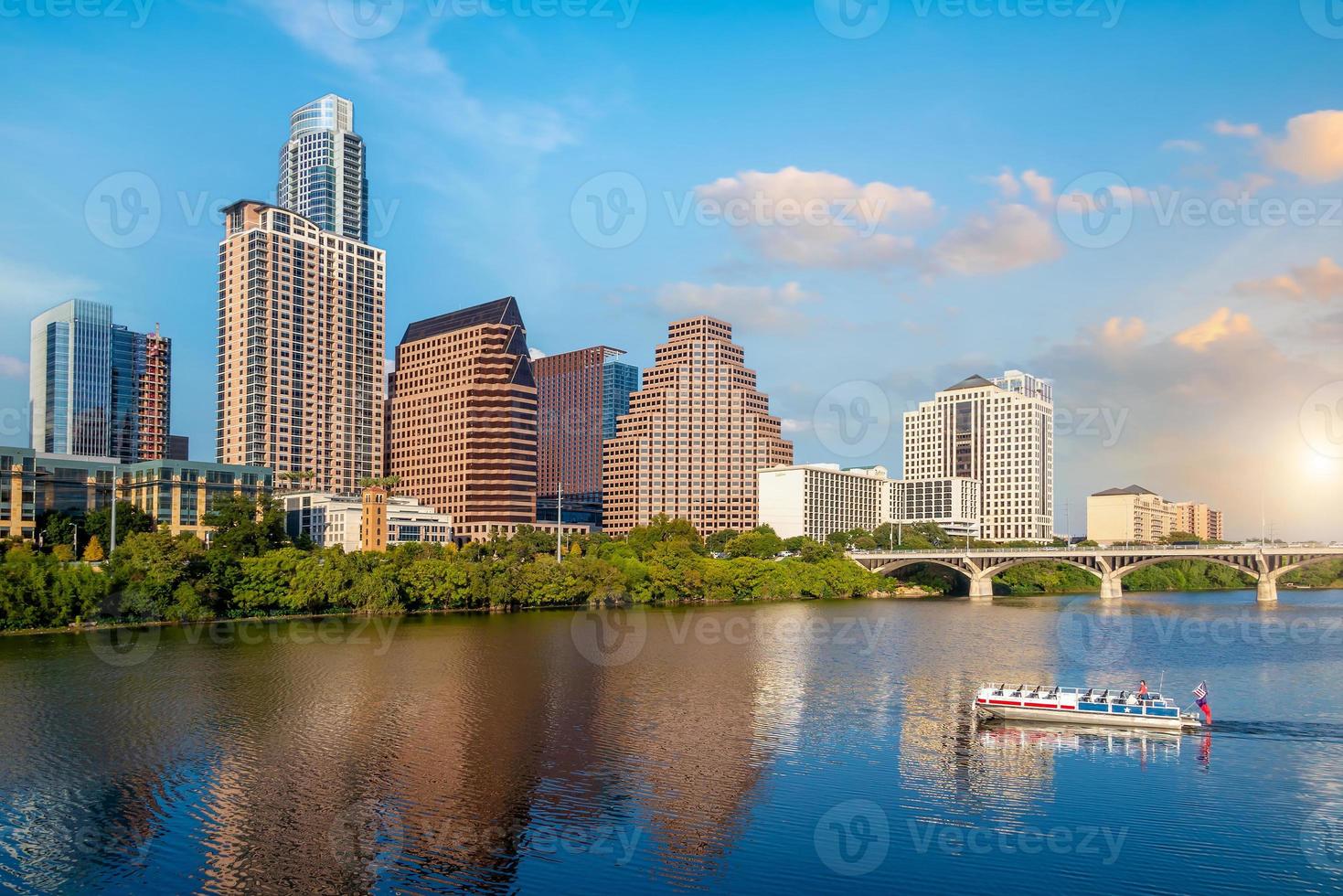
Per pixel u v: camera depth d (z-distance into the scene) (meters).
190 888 64.56
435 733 102.81
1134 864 68.75
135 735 101.06
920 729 106.19
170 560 187.12
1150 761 93.44
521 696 122.56
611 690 126.88
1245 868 68.06
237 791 83.38
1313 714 113.56
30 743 97.69
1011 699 110.44
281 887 64.81
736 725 107.50
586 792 83.62
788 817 77.69
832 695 124.75
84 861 68.69
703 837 73.38
